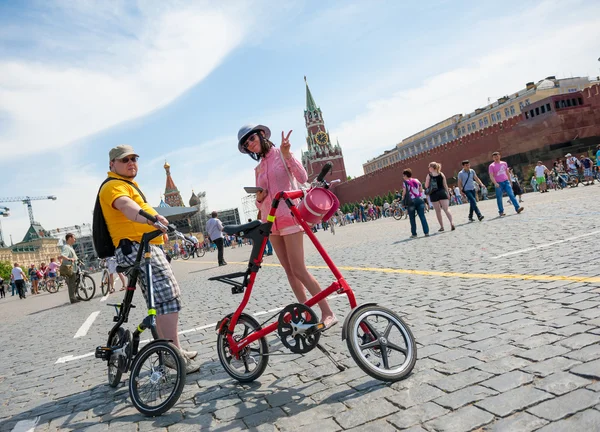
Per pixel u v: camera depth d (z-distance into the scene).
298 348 2.86
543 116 40.25
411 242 10.28
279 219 3.55
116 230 3.29
